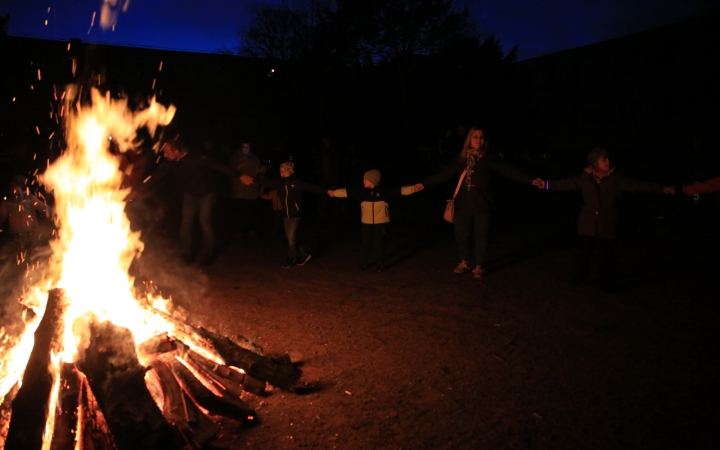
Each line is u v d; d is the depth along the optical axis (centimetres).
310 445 362
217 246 1028
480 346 525
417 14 2753
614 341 528
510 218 1363
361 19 2778
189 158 864
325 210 1362
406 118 2852
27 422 315
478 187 768
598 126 4081
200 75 3016
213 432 346
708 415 386
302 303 673
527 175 736
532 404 410
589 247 707
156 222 1244
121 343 343
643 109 3766
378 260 830
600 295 679
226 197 1578
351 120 3002
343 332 570
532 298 674
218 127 2909
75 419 327
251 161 1130
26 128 2364
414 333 562
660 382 439
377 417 396
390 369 477
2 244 975
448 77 2894
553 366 476
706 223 1116
